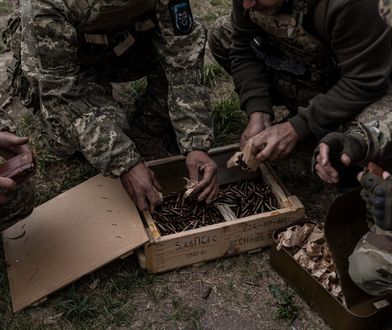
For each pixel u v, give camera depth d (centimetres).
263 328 275
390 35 262
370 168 228
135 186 283
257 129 308
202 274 296
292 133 286
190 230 284
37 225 300
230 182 332
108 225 290
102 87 310
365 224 274
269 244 302
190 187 293
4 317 276
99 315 279
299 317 278
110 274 296
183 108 297
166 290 289
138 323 277
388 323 267
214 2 511
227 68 365
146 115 360
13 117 396
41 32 271
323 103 280
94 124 279
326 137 243
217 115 389
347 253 265
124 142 281
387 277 238
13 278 283
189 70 301
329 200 340
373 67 267
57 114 283
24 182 295
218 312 282
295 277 281
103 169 280
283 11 277
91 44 303
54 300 282
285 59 308
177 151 370
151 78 352
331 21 263
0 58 447
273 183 311
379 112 273
